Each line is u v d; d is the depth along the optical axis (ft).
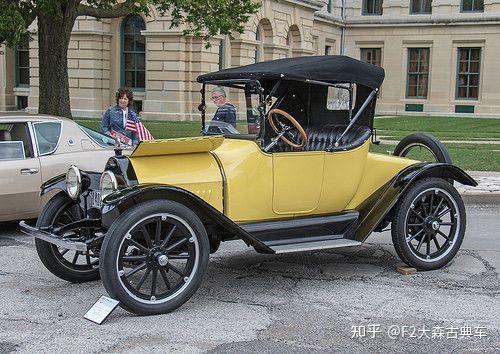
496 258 22.90
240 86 20.30
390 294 18.72
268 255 23.38
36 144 25.68
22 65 98.99
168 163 17.84
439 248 21.47
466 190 35.04
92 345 14.83
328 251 23.95
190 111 88.48
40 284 19.75
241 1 49.73
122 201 15.85
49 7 40.27
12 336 15.38
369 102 20.95
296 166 19.34
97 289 19.26
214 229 18.60
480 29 127.75
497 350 14.73
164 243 16.69
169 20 86.43
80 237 18.66
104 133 29.50
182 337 15.34
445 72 131.44
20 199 25.08
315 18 129.08
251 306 17.62
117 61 91.66
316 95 21.50
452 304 17.85
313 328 15.99
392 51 136.67
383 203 20.43
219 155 18.72
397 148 24.36
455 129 87.10
